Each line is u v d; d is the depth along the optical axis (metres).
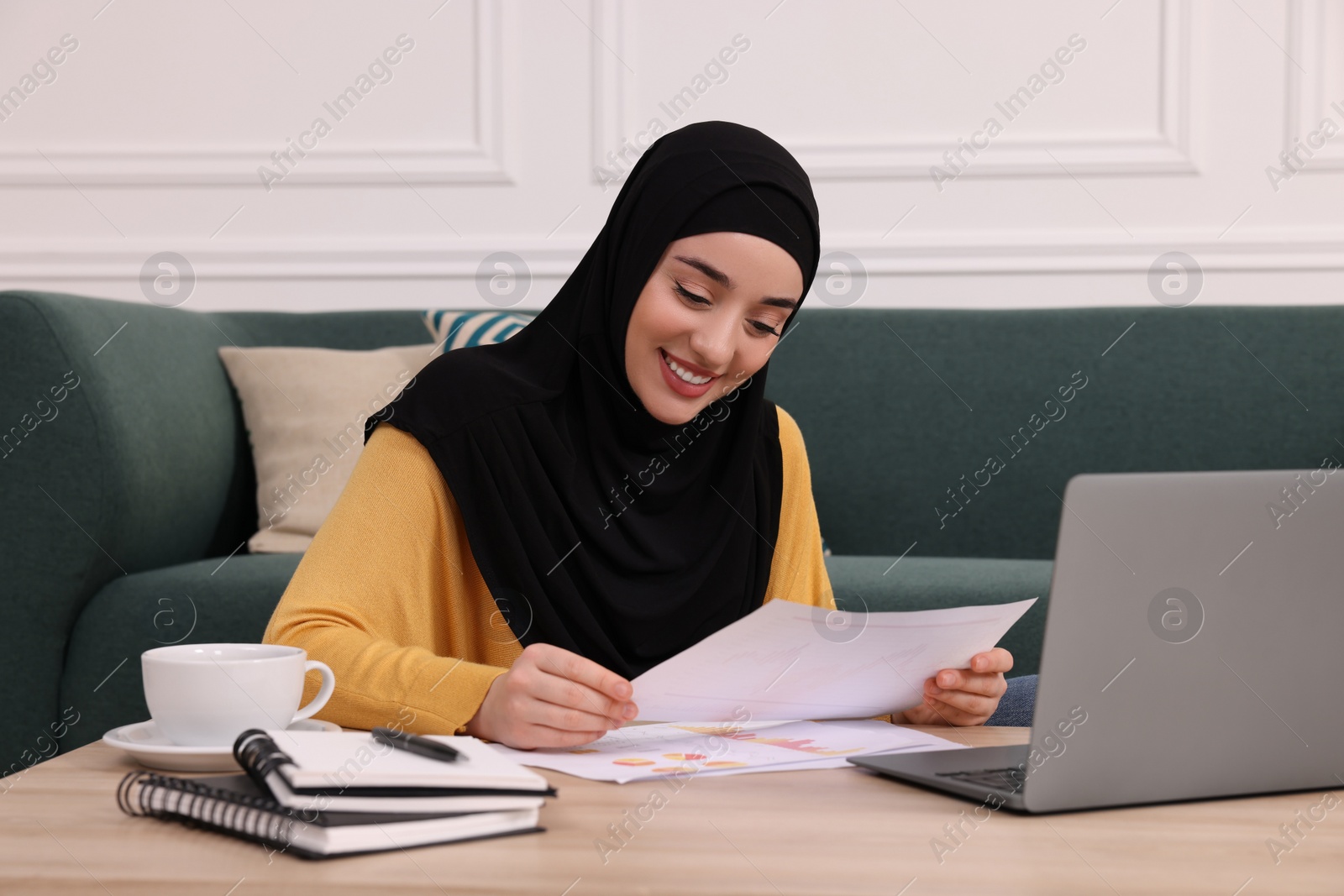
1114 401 2.34
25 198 2.57
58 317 1.69
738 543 1.28
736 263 1.11
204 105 2.57
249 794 0.60
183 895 0.52
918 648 0.92
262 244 2.57
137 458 1.74
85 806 0.66
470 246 2.57
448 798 0.60
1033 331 2.38
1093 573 0.66
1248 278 2.51
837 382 2.38
